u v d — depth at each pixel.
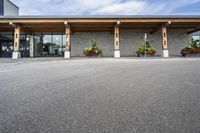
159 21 23.50
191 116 3.28
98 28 27.48
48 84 6.28
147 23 24.70
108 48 29.39
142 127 2.83
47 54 29.75
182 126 2.86
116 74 8.74
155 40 29.59
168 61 17.48
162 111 3.56
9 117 3.24
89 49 26.89
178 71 9.77
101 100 4.34
